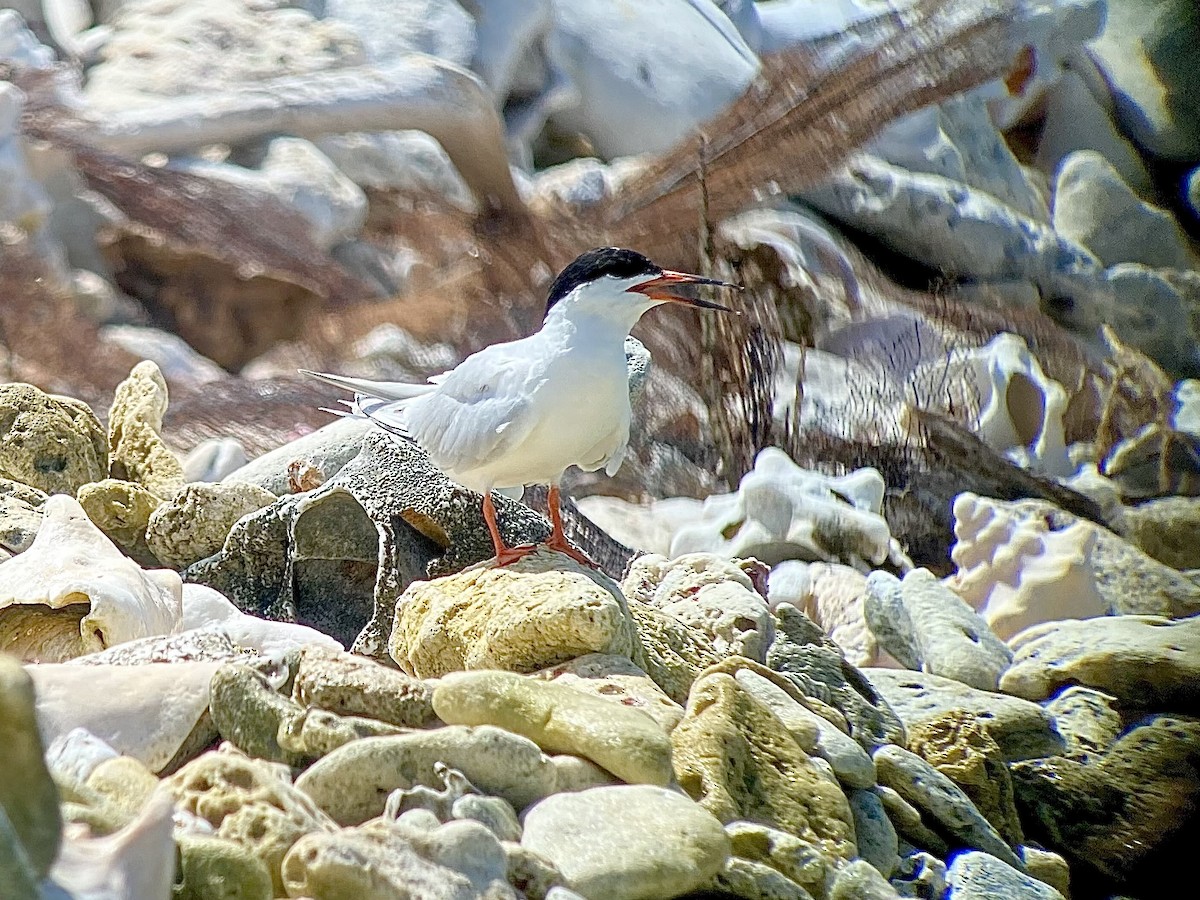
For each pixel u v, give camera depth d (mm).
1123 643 8242
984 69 17531
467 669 6445
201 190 16750
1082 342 18047
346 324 16250
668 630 6988
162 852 4062
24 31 17750
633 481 13117
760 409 13500
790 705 6602
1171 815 7539
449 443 6871
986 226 18641
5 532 7500
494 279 16625
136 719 5617
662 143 20453
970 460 13164
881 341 15852
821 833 5996
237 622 6832
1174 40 23547
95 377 14609
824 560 10922
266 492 8180
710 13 21734
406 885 4496
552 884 4859
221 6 19109
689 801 5355
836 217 18609
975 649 8477
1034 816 7520
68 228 16656
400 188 17766
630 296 6766
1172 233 21453
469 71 19078
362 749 5242
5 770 3854
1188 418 16641
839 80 16797
